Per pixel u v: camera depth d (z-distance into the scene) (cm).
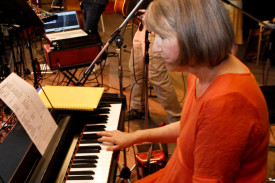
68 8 464
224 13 79
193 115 88
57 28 352
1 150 106
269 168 233
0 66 266
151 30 84
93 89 158
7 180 93
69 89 157
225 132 75
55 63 302
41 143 108
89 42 307
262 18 504
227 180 78
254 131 77
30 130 103
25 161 101
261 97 81
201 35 76
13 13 213
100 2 420
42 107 116
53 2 496
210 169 79
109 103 159
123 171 200
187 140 92
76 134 136
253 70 433
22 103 104
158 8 81
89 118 145
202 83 91
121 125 145
